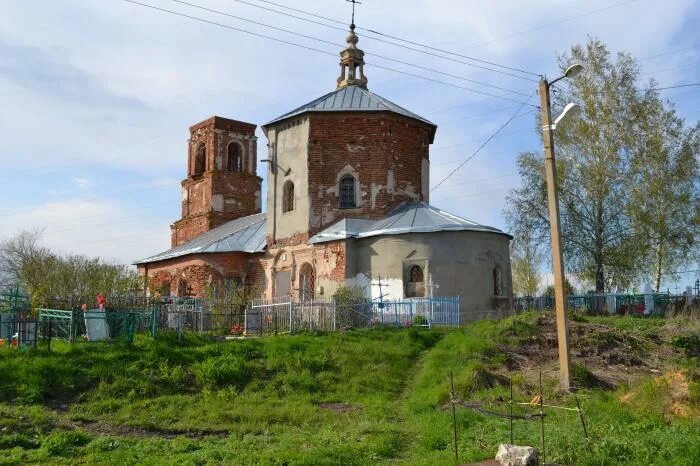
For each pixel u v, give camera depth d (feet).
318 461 36.55
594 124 122.52
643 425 40.40
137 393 52.90
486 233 94.99
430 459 36.70
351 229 100.07
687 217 119.85
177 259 127.75
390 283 93.81
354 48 122.83
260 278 113.70
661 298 113.39
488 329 73.67
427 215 98.43
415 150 110.42
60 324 66.95
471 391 54.60
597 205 123.03
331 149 105.91
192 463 36.22
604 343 69.82
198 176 152.46
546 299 107.86
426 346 72.08
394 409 52.90
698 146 119.55
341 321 79.30
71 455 38.47
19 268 132.77
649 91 122.52
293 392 56.24
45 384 51.65
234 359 60.08
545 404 50.62
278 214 110.22
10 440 39.91
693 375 51.11
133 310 73.05
